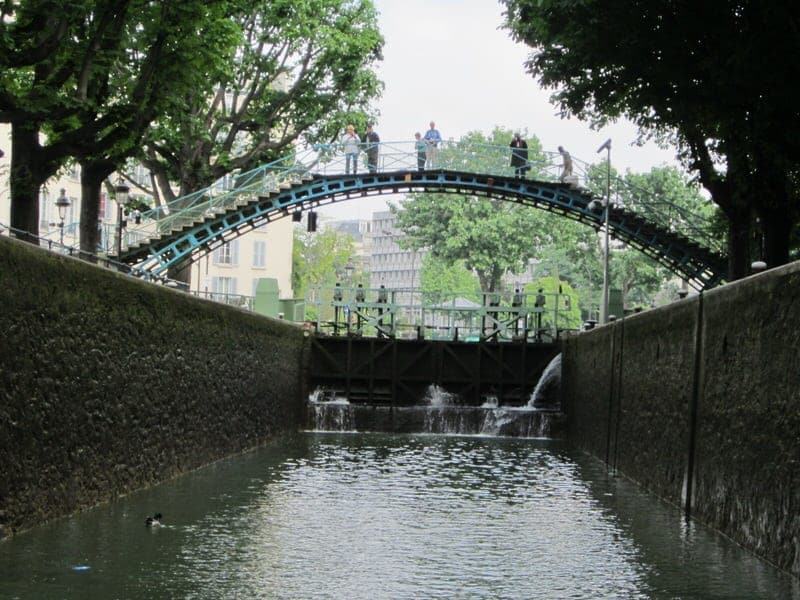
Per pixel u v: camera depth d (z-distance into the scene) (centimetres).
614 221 5012
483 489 2388
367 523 1869
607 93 3061
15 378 1468
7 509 1485
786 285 1538
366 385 4353
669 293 11006
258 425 3272
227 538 1672
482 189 5062
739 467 1733
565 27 2869
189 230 4581
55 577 1356
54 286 1593
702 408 1981
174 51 2927
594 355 3441
